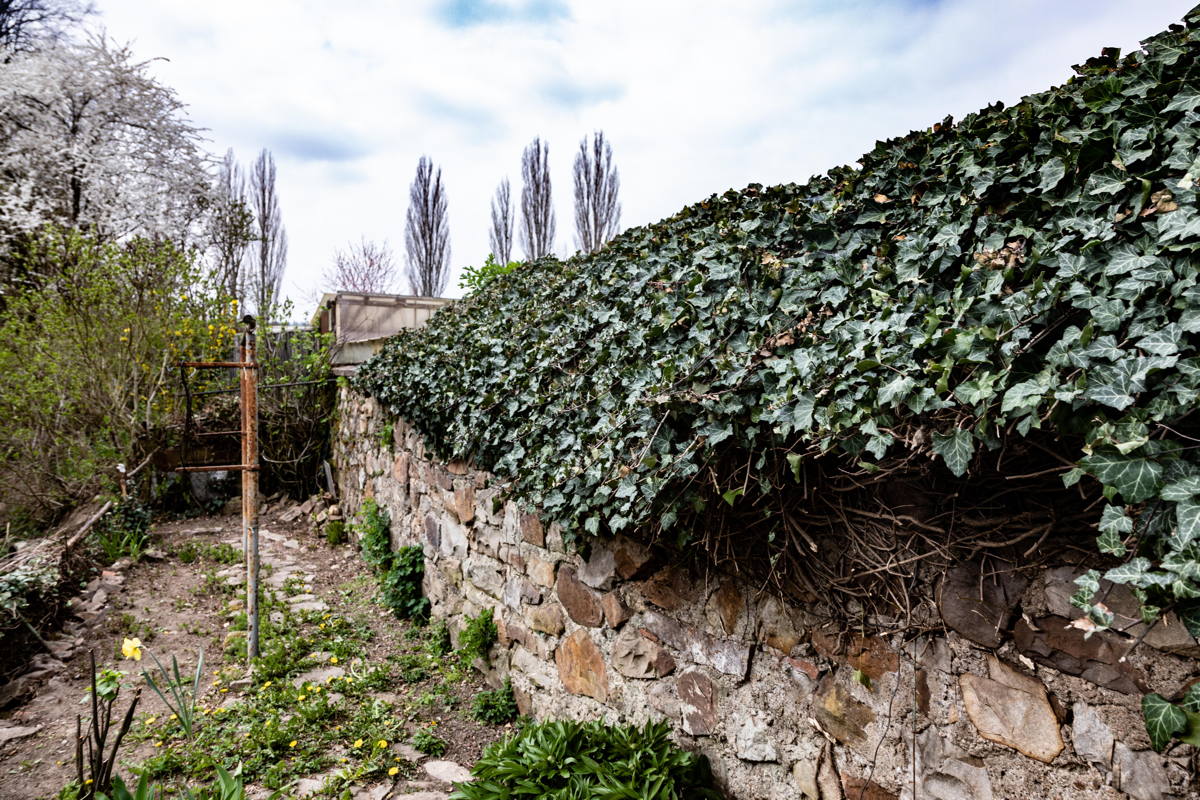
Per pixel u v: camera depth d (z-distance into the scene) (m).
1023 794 1.33
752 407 1.69
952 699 1.46
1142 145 1.22
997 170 1.52
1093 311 1.10
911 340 1.38
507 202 22.92
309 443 8.41
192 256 7.89
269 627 4.23
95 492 6.64
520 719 3.09
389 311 9.70
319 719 3.06
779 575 1.82
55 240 7.46
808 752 1.77
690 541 2.04
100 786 1.79
